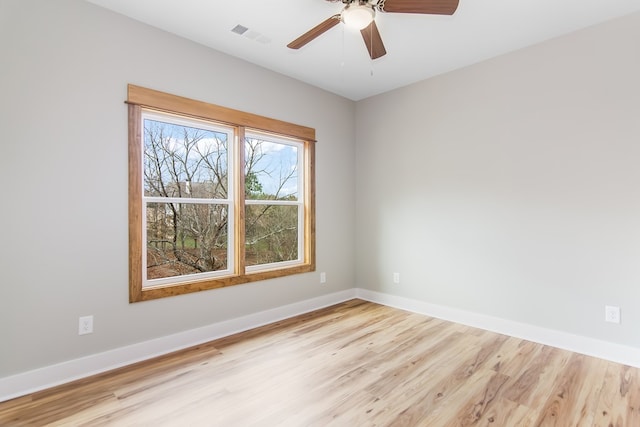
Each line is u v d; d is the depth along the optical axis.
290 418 1.78
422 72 3.46
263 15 2.44
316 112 3.86
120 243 2.42
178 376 2.25
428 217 3.62
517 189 2.97
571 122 2.68
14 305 2.02
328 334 3.04
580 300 2.64
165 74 2.65
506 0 2.24
